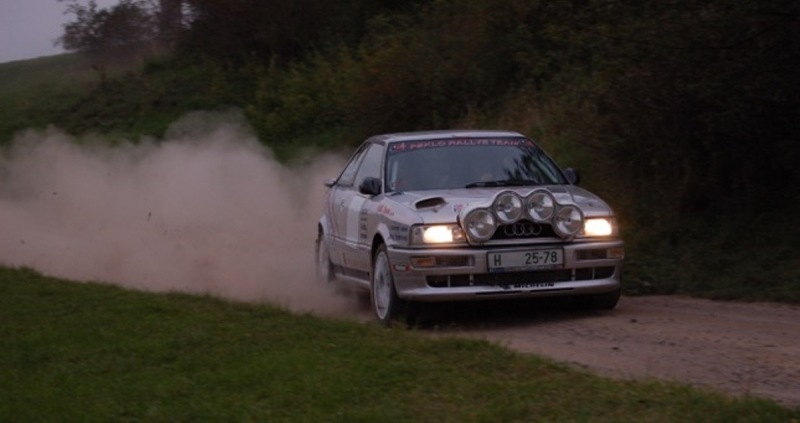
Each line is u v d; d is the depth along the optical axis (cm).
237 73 2942
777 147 1420
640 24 1405
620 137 1569
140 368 890
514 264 1052
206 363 878
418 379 787
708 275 1299
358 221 1221
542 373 786
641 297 1261
